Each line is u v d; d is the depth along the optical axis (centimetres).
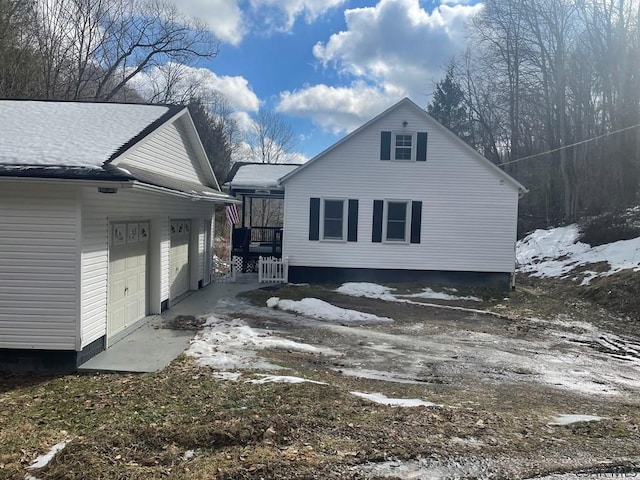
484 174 1673
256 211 4488
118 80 2875
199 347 824
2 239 701
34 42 2280
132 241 965
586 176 2695
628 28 2625
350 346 917
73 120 973
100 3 2670
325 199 1689
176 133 1221
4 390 620
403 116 1664
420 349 916
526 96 3238
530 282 1927
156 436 446
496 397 647
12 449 437
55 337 709
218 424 474
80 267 709
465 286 1681
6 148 755
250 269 1984
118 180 660
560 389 704
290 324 1078
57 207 701
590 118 2864
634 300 1330
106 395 592
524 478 387
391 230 1705
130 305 962
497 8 3181
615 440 475
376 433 470
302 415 514
